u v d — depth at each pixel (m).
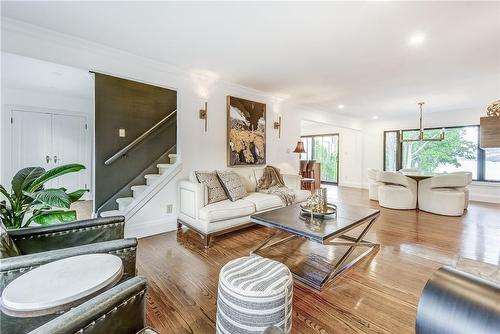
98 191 3.67
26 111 4.48
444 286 0.81
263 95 4.56
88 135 5.15
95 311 0.77
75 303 0.92
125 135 3.94
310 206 2.45
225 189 3.29
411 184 4.80
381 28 2.24
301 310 1.63
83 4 1.91
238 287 1.23
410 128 6.91
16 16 2.08
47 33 2.31
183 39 2.48
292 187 4.26
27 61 2.97
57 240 1.53
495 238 3.05
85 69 2.61
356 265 2.28
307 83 3.93
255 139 4.39
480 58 2.91
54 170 1.75
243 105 4.16
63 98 4.86
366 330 1.44
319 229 1.97
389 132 7.40
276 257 2.48
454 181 4.40
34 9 1.97
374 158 7.62
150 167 4.27
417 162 6.85
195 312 1.61
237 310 1.21
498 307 0.69
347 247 2.74
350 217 2.32
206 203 3.00
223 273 1.37
